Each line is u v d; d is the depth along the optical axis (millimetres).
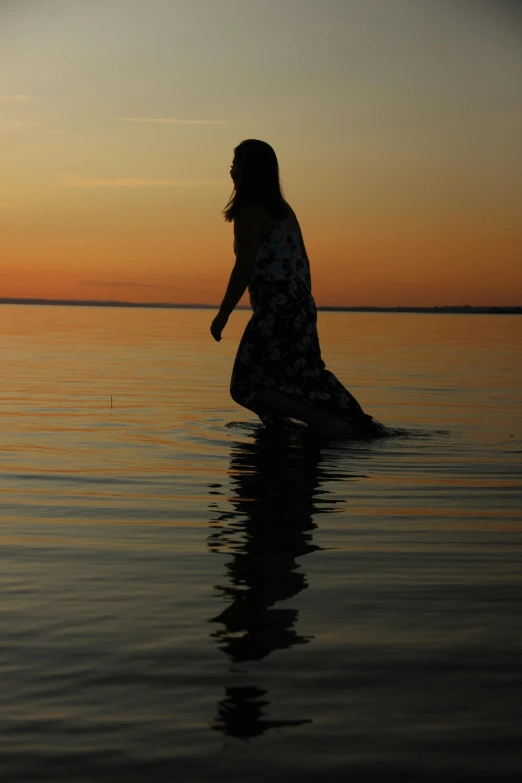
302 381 4785
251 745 1418
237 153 4773
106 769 1353
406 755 1390
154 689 1612
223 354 12258
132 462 4027
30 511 3041
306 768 1354
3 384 7738
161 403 6449
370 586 2223
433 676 1673
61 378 8375
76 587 2197
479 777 1332
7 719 1502
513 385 8133
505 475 3768
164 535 2717
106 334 18734
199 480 3609
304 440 4738
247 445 4547
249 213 4699
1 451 4312
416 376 9023
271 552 2535
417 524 2893
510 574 2338
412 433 5051
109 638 1856
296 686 1626
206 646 1814
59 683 1637
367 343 15969
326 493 3375
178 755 1390
